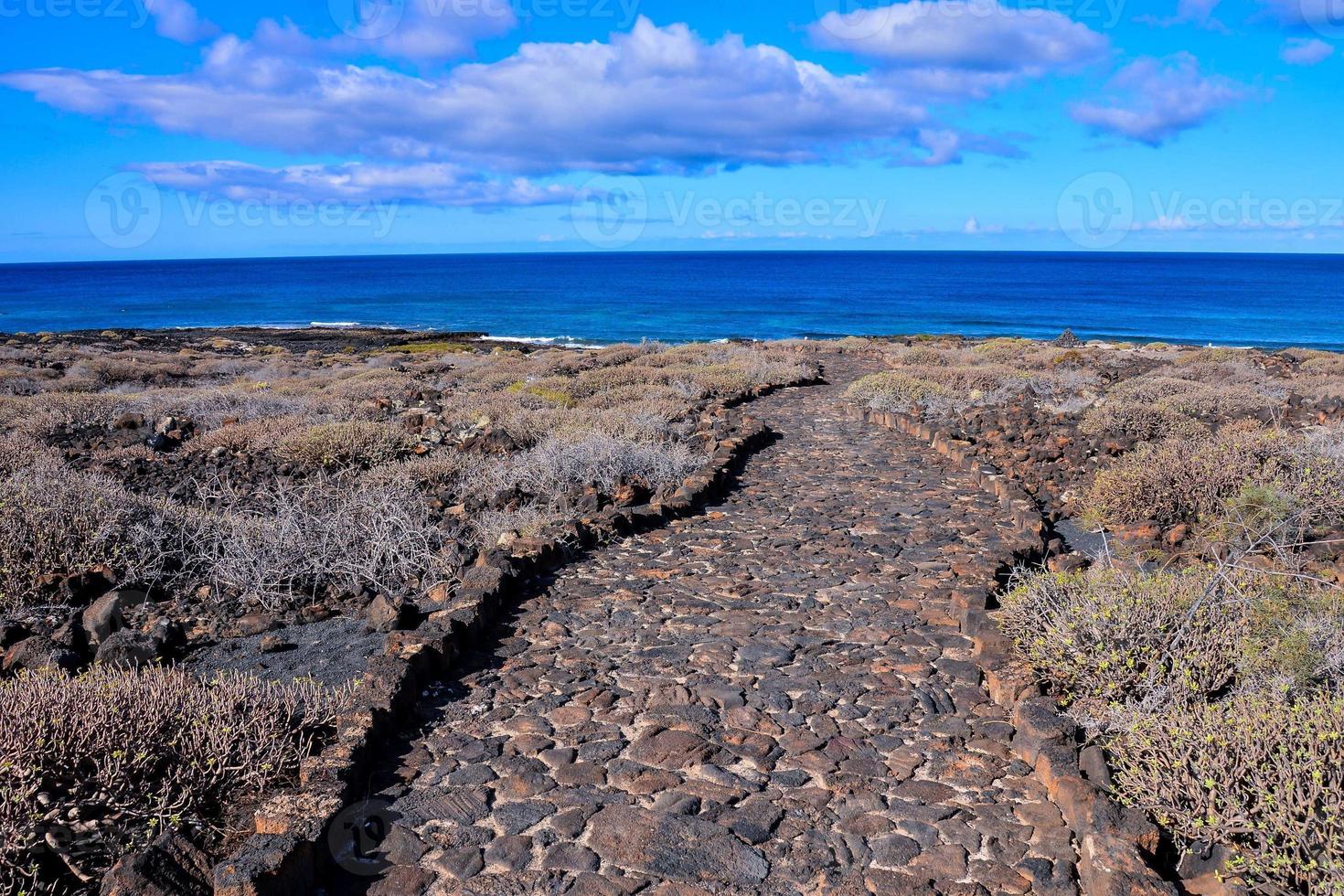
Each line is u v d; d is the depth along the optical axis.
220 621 6.13
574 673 5.10
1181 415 12.75
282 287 153.50
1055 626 4.74
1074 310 89.88
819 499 9.86
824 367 30.39
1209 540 7.14
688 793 3.79
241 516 8.02
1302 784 3.08
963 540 8.05
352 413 15.68
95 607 5.80
